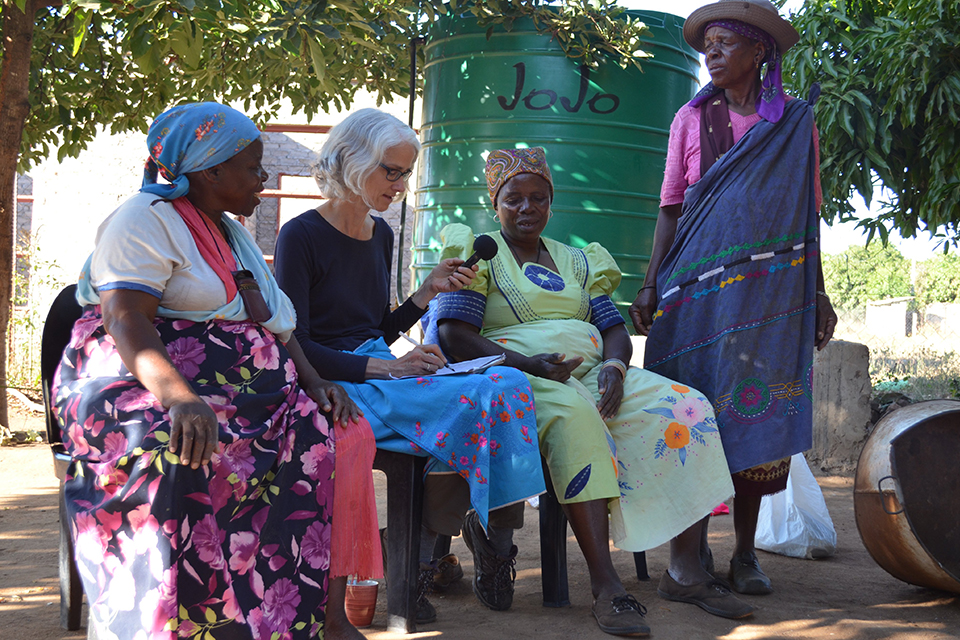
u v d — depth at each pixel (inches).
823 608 109.2
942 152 246.7
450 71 251.1
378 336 110.7
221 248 83.7
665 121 250.8
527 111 240.5
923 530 115.9
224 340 80.9
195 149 81.4
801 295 117.3
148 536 68.1
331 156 102.4
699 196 121.7
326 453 83.9
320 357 99.5
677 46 251.6
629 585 119.0
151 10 177.2
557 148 240.1
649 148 247.9
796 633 98.9
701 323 119.7
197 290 79.5
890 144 247.9
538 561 132.2
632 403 111.0
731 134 122.9
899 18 254.5
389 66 288.8
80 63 275.1
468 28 246.5
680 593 109.0
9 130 249.0
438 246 123.3
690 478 107.2
